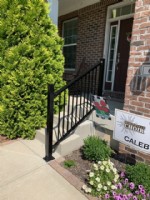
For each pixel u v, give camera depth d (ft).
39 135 11.79
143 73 8.87
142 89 9.00
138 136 8.36
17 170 8.90
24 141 11.74
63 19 24.64
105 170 8.13
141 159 9.45
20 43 10.91
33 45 11.19
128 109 9.71
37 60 11.23
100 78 12.99
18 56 10.71
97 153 9.73
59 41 13.20
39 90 11.82
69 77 23.89
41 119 12.32
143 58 8.82
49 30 12.18
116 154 10.72
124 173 8.70
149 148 8.08
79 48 22.13
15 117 11.50
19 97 11.10
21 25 10.66
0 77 11.13
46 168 9.19
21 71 10.87
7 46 10.86
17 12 10.57
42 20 11.54
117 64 18.26
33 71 11.27
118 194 7.28
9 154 10.18
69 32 24.56
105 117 10.17
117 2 17.26
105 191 7.58
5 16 10.66
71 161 9.87
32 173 8.75
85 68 20.63
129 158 10.00
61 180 8.39
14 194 7.43
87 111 12.39
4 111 11.16
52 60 12.35
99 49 19.45
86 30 20.88
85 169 9.39
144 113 9.05
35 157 10.03
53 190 7.77
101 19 18.89
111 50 18.89
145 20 8.57
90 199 7.34
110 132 11.35
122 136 8.99
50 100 9.45
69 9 22.25
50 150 9.82
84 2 19.71
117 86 18.44
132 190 7.75
